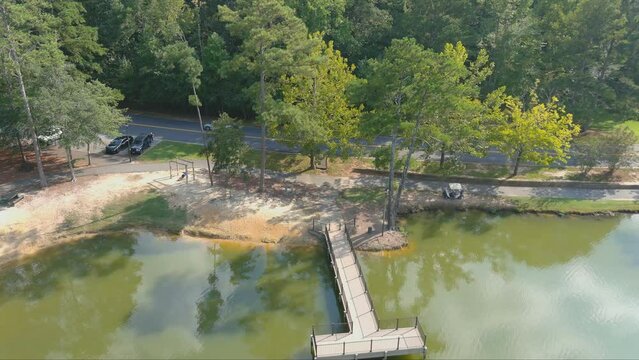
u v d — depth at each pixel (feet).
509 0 202.39
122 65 225.15
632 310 123.03
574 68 203.21
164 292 127.44
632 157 175.73
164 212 155.94
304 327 115.75
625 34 200.95
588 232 154.92
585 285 132.87
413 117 143.13
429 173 179.11
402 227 153.89
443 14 216.33
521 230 155.53
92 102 155.33
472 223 158.10
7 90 160.86
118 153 192.65
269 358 107.76
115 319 118.73
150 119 229.45
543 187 173.58
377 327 110.32
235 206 158.81
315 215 155.63
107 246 143.64
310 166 184.75
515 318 120.47
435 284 133.90
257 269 135.95
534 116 163.43
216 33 217.15
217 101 226.38
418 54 126.31
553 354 109.29
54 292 127.24
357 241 143.95
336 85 163.43
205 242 145.69
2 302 123.85
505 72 201.36
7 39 141.08
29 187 165.78
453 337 113.80
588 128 219.00
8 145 175.01
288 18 142.41
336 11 218.18
